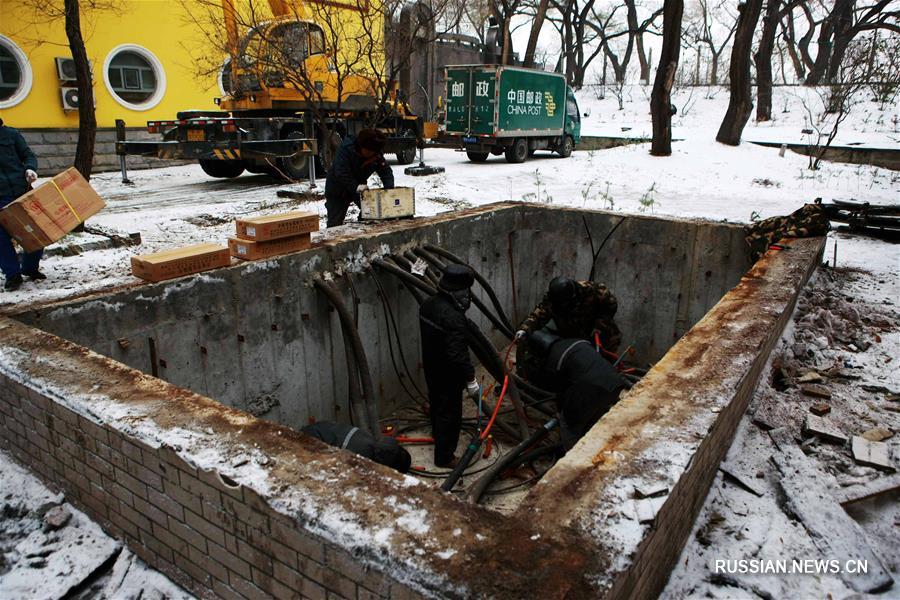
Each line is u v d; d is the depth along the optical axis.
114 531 2.58
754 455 2.99
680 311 7.22
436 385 4.91
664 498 1.90
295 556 1.88
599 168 16.95
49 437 2.72
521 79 17.70
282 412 5.25
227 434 2.24
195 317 4.50
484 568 1.60
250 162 13.31
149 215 9.20
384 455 3.60
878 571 2.30
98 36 14.08
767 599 2.16
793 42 41.31
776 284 4.45
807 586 2.22
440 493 1.91
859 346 4.61
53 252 6.64
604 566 1.62
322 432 3.63
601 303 5.62
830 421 3.38
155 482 2.28
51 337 3.22
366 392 5.08
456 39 23.55
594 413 4.06
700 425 2.36
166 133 12.20
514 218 7.85
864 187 14.71
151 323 4.25
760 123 29.58
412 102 24.08
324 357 5.54
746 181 15.34
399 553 1.65
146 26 14.76
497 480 4.91
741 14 19.44
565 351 4.27
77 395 2.57
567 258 7.84
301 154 11.97
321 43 10.45
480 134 17.59
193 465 2.08
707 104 36.12
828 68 38.31
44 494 2.83
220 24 10.84
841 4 34.25
